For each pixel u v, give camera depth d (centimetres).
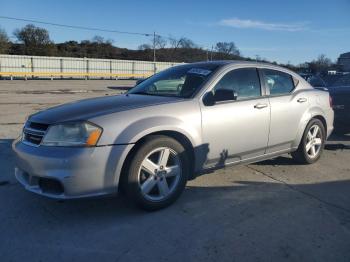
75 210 430
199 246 355
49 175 379
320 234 381
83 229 386
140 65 5688
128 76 4831
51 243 358
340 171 598
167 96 481
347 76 1111
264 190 504
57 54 8000
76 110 420
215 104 474
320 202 465
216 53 6762
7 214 419
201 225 397
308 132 605
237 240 367
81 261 329
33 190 397
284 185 525
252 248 352
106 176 390
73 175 377
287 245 358
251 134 511
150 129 411
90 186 385
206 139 463
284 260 333
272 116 536
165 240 365
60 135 388
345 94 844
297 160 623
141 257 336
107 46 8706
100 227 391
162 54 7881
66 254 340
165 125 423
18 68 4541
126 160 404
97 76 4706
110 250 347
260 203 459
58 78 4528
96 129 387
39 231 381
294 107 570
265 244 360
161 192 430
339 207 450
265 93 539
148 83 541
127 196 411
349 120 839
